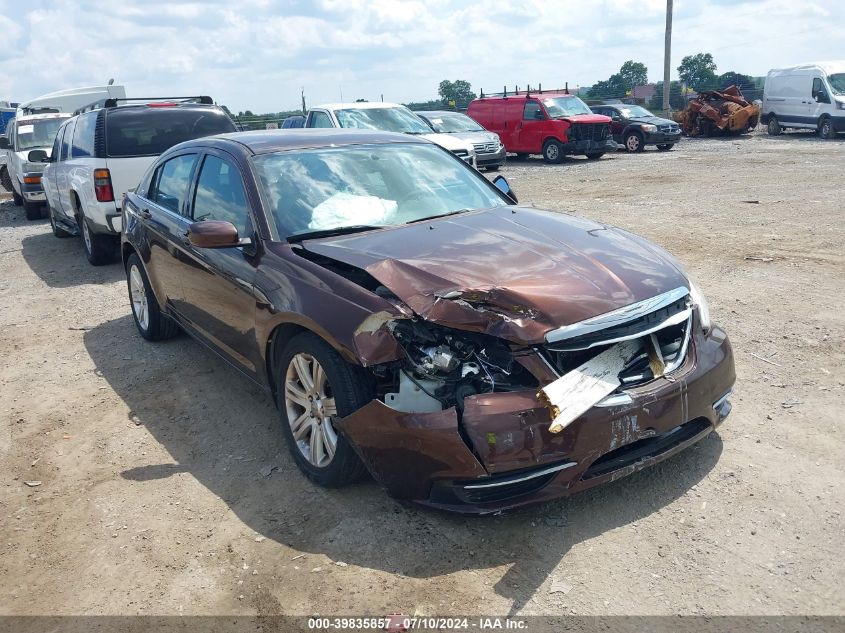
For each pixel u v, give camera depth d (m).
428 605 2.94
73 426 4.84
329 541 3.39
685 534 3.28
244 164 4.63
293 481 3.95
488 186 5.23
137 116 9.11
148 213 5.80
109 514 3.76
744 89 39.97
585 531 3.35
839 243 8.27
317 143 4.97
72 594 3.17
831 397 4.49
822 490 3.54
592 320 3.28
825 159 17.64
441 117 19.53
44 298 8.26
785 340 5.45
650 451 3.43
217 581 3.18
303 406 3.88
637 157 21.58
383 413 3.27
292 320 3.72
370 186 4.68
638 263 3.80
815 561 3.05
